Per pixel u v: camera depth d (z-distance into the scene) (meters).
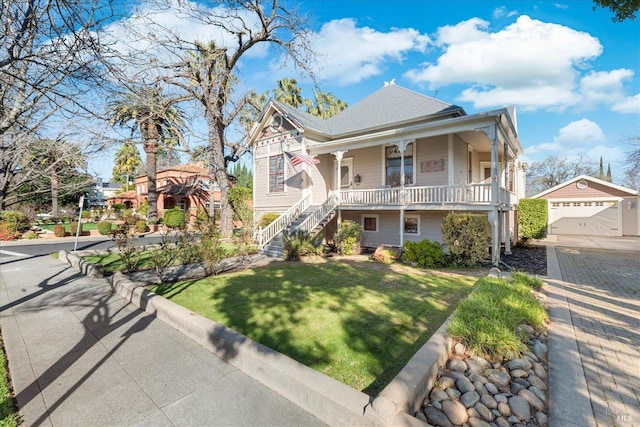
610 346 3.83
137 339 4.14
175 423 2.48
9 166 5.30
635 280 7.38
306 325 4.57
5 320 4.92
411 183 12.89
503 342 3.46
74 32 3.50
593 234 18.77
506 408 2.63
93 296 6.23
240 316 4.97
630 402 2.72
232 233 17.39
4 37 3.29
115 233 9.06
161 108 6.67
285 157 15.15
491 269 8.23
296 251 10.61
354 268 9.12
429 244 9.69
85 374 3.27
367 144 12.16
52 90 3.81
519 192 19.42
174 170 31.12
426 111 12.93
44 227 25.00
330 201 13.50
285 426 2.43
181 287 6.86
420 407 2.60
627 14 5.92
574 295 6.12
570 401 2.74
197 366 3.42
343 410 2.33
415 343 3.96
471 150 14.26
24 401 2.80
